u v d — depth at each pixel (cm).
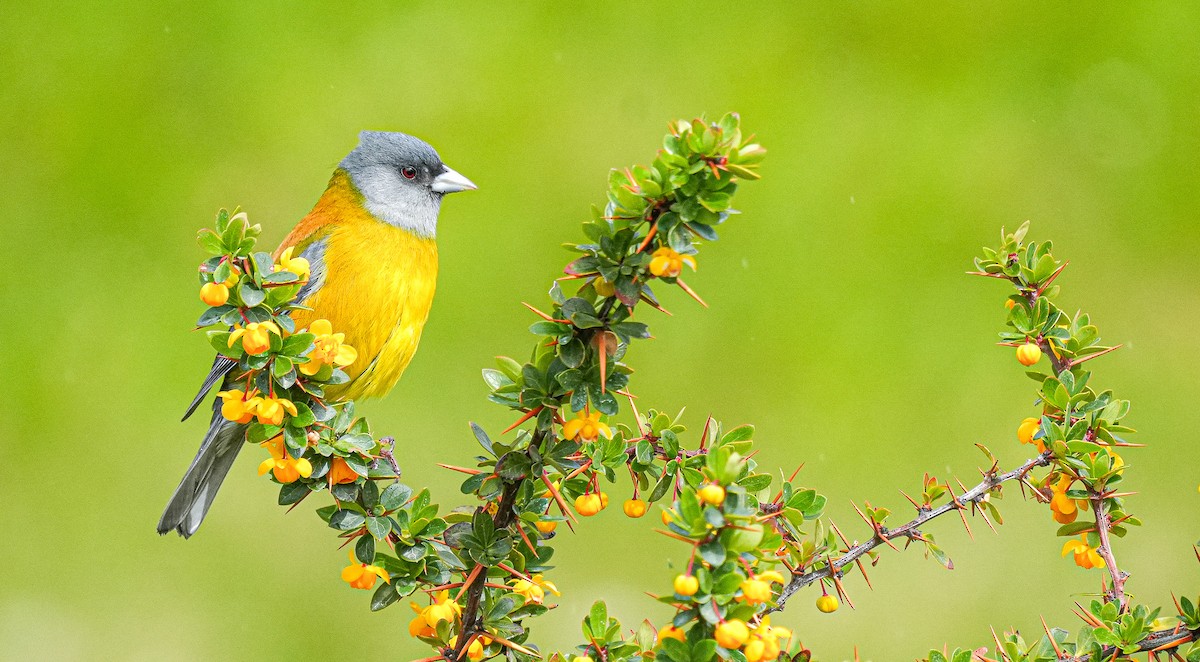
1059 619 1051
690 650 389
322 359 475
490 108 1471
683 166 409
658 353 1301
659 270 414
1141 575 1095
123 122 1431
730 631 379
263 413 461
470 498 1191
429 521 472
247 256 462
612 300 431
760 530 382
